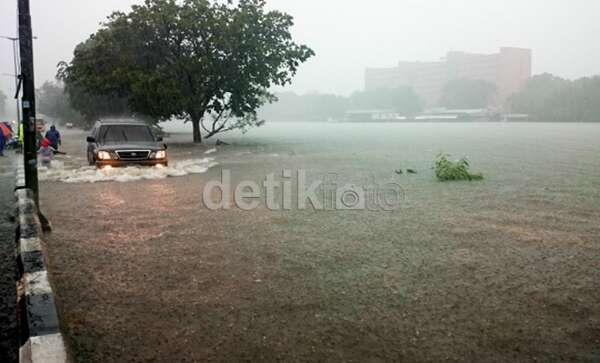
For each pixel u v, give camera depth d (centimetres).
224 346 395
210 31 2959
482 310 466
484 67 16088
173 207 1023
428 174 1617
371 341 404
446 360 372
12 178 1547
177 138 4488
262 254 664
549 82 12738
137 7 2995
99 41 3194
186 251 678
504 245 705
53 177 1509
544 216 917
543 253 661
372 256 652
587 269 589
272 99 3559
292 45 3297
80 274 575
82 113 4606
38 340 350
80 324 434
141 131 1766
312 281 551
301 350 389
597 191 1225
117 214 945
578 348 390
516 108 12825
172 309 470
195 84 3125
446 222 870
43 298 412
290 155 2464
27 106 857
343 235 773
